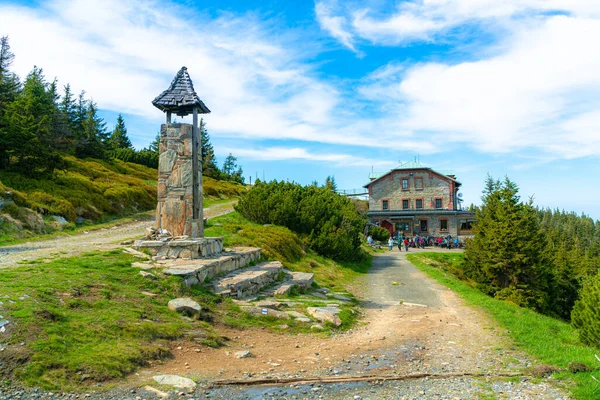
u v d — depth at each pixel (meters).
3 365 5.71
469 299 16.81
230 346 8.46
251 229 23.95
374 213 59.09
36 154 32.09
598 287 11.86
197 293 10.82
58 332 6.80
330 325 11.17
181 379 6.36
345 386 6.75
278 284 15.38
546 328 12.45
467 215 56.78
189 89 15.18
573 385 7.01
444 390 6.70
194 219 14.72
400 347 9.55
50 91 62.56
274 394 6.21
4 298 7.43
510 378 7.42
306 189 38.06
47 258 11.85
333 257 28.03
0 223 20.86
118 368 6.29
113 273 10.44
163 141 14.82
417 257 35.34
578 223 109.81
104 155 61.72
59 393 5.46
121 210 35.31
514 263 25.59
